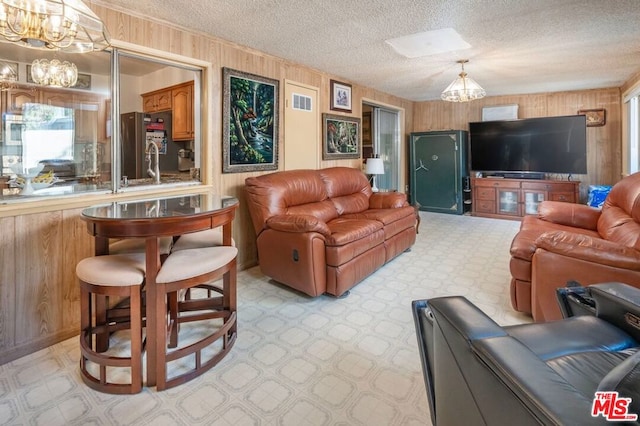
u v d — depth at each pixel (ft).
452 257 13.25
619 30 10.24
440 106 23.58
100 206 6.93
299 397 5.63
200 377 6.15
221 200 7.79
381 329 7.82
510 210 20.39
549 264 7.00
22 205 6.95
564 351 4.19
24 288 7.02
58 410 5.37
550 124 19.01
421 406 5.42
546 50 12.07
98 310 6.82
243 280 11.01
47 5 5.05
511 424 2.77
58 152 8.85
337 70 14.82
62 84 8.49
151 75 12.78
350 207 13.92
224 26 9.69
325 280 9.42
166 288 5.80
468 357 3.38
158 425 5.05
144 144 11.91
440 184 22.53
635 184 9.20
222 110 10.91
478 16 9.14
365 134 21.35
